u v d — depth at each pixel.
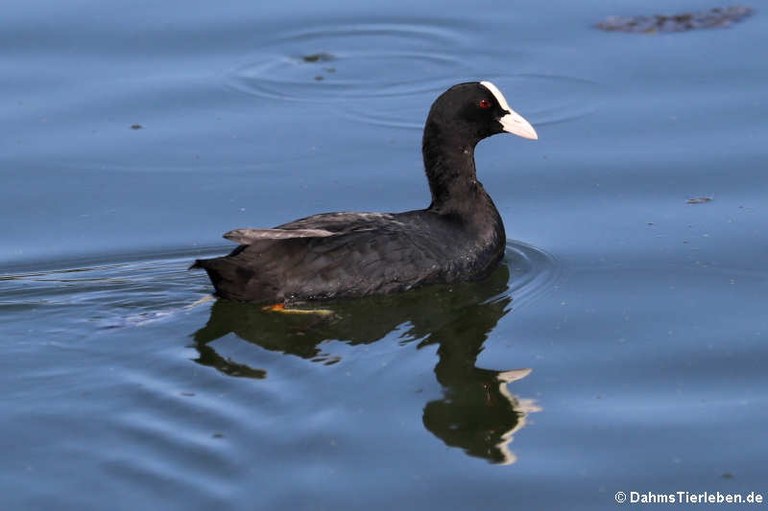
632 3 22.31
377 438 11.55
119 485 10.73
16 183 17.23
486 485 10.87
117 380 12.58
